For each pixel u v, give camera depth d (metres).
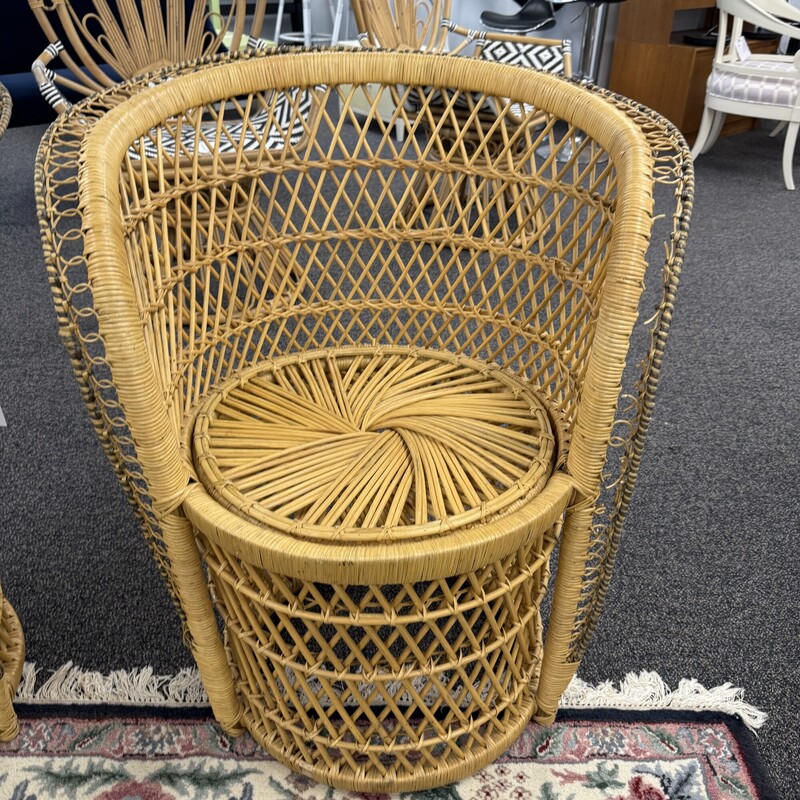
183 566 0.77
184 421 0.86
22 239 2.27
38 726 0.93
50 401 1.56
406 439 0.85
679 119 3.18
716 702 0.97
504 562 0.74
